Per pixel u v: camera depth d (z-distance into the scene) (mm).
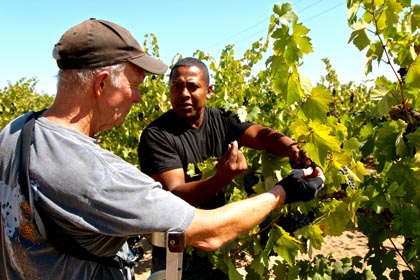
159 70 1434
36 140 1272
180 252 1268
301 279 2520
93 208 1203
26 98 13734
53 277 1285
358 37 1962
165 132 2291
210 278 2377
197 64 2377
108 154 1275
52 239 1254
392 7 1888
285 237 2090
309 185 1664
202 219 1315
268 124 3611
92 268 1326
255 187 2084
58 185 1201
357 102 9312
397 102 2062
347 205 2047
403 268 4535
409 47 2006
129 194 1221
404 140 2119
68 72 1299
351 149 2152
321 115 1887
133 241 1887
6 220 1302
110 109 1356
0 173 1321
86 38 1284
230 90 5512
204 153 2371
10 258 1341
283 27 1841
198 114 2352
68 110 1316
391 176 2080
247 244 2264
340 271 2529
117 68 1323
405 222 1997
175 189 1996
